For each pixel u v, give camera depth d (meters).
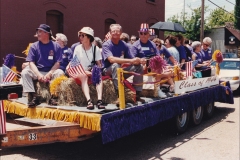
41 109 5.64
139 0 17.53
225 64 15.17
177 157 6.23
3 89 3.91
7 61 6.94
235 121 9.59
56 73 6.03
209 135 7.94
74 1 13.53
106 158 6.07
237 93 15.61
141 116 5.92
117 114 5.25
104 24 15.27
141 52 6.87
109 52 6.07
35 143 4.80
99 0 14.81
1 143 4.46
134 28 17.30
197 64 9.48
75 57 5.54
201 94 8.71
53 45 6.20
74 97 5.66
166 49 8.12
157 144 7.12
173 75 7.30
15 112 6.08
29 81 5.73
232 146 7.01
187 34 34.25
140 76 6.27
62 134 5.05
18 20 11.49
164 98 6.93
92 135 5.40
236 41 38.00
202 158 6.20
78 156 6.16
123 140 7.43
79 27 13.86
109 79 5.94
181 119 8.03
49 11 12.71
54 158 5.99
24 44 11.73
